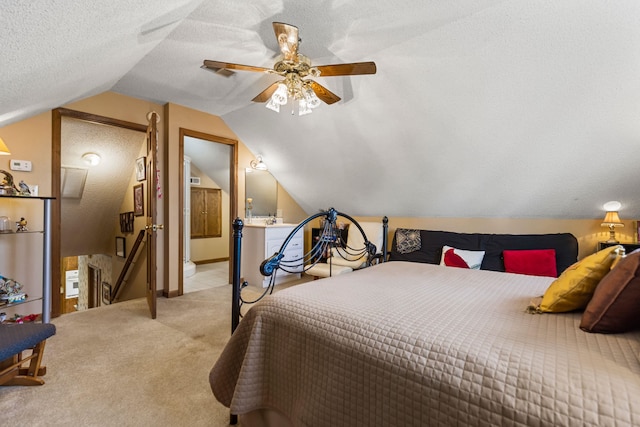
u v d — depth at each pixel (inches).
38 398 65.2
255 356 50.3
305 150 154.1
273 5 68.0
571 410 26.0
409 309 48.2
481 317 45.4
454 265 121.0
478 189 128.8
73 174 147.8
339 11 70.6
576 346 35.0
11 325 70.1
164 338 96.3
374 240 147.9
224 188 260.5
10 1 33.8
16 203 103.2
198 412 61.7
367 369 37.7
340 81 105.5
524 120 95.4
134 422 58.5
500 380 30.0
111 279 194.9
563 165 105.0
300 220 208.2
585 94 82.5
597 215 117.7
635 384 27.3
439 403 31.7
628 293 36.0
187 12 68.3
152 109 138.8
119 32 60.4
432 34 78.7
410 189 145.1
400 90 102.3
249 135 165.5
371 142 129.8
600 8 64.3
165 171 141.5
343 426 38.4
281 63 75.5
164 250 142.3
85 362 80.6
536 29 71.7
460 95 95.9
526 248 119.6
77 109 116.0
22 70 55.3
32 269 107.1
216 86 119.3
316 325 45.3
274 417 49.9
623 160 96.2
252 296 143.8
